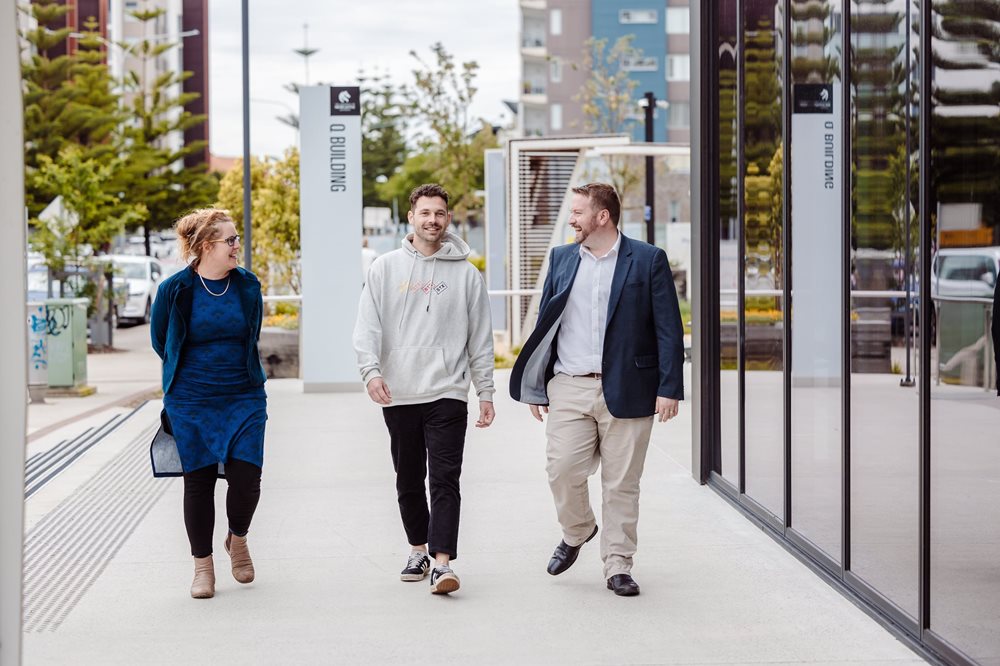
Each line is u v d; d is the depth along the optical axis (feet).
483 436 36.04
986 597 13.56
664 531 22.82
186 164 271.69
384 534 23.07
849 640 16.08
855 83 17.69
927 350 15.02
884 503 16.80
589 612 17.58
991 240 13.02
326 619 17.48
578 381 18.24
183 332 18.08
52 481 29.66
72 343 50.37
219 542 22.62
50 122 155.74
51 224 75.46
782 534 21.62
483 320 19.06
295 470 30.25
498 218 78.18
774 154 21.99
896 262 16.10
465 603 18.17
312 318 47.65
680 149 70.95
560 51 226.38
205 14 279.08
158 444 18.48
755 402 23.45
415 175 222.89
